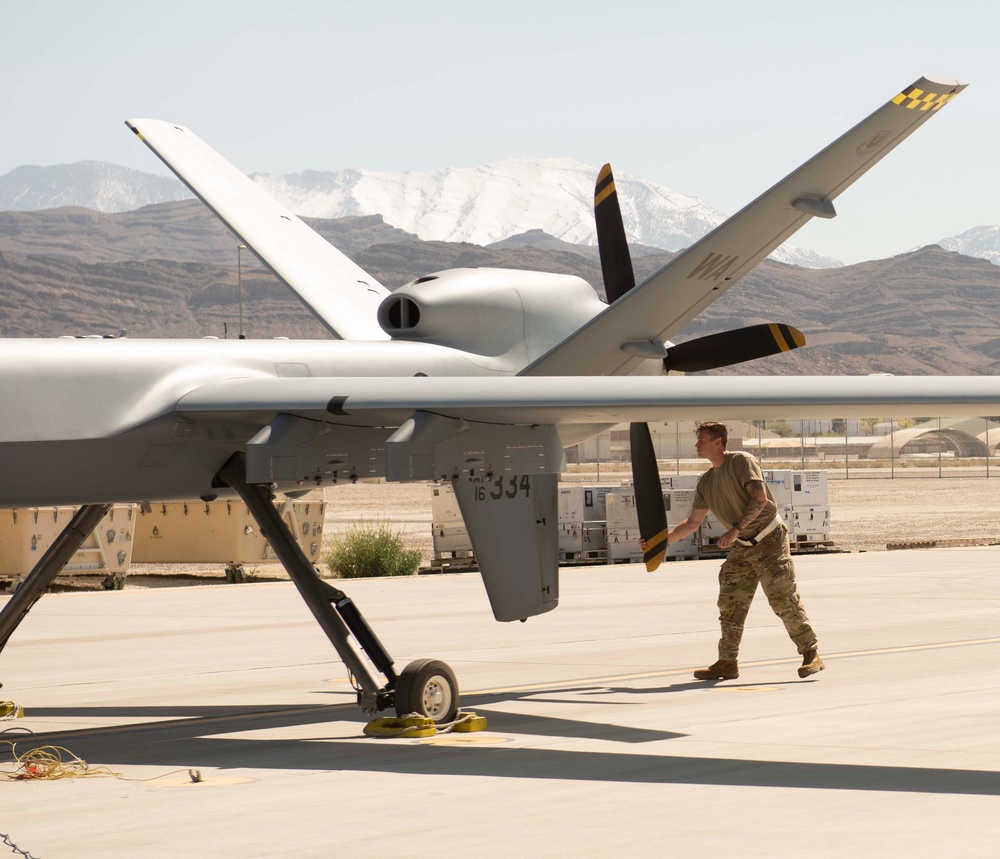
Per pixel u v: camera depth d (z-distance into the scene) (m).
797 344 11.13
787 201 10.09
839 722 9.55
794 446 143.12
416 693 9.58
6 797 7.61
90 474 8.96
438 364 10.72
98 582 25.92
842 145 9.75
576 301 11.84
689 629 16.48
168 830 6.66
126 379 8.98
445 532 27.80
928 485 71.69
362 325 12.61
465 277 11.33
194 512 26.69
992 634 15.30
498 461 9.41
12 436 8.44
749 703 10.62
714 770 7.95
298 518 27.47
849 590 21.06
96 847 6.35
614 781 7.68
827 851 5.98
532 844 6.22
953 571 24.44
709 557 28.83
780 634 15.58
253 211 13.62
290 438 9.11
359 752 8.87
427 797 7.33
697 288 10.70
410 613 18.81
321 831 6.57
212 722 10.36
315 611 9.56
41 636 16.62
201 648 15.40
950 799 7.04
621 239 11.67
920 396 7.48
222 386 9.13
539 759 8.43
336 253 13.83
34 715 10.88
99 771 8.37
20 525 24.09
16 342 8.74
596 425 11.06
